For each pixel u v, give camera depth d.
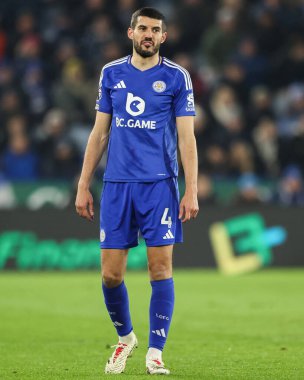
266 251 56.00
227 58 73.62
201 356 26.47
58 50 74.25
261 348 28.17
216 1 77.75
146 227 22.31
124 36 73.88
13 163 64.19
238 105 70.38
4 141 66.44
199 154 65.31
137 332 32.25
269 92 72.81
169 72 22.45
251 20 75.31
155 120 22.33
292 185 62.59
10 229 54.94
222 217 55.91
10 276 52.66
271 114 69.88
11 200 63.03
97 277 51.88
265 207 56.28
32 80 71.38
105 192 22.58
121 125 22.44
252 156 66.19
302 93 71.69
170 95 22.41
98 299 42.16
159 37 22.28
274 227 56.19
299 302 41.12
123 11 75.31
